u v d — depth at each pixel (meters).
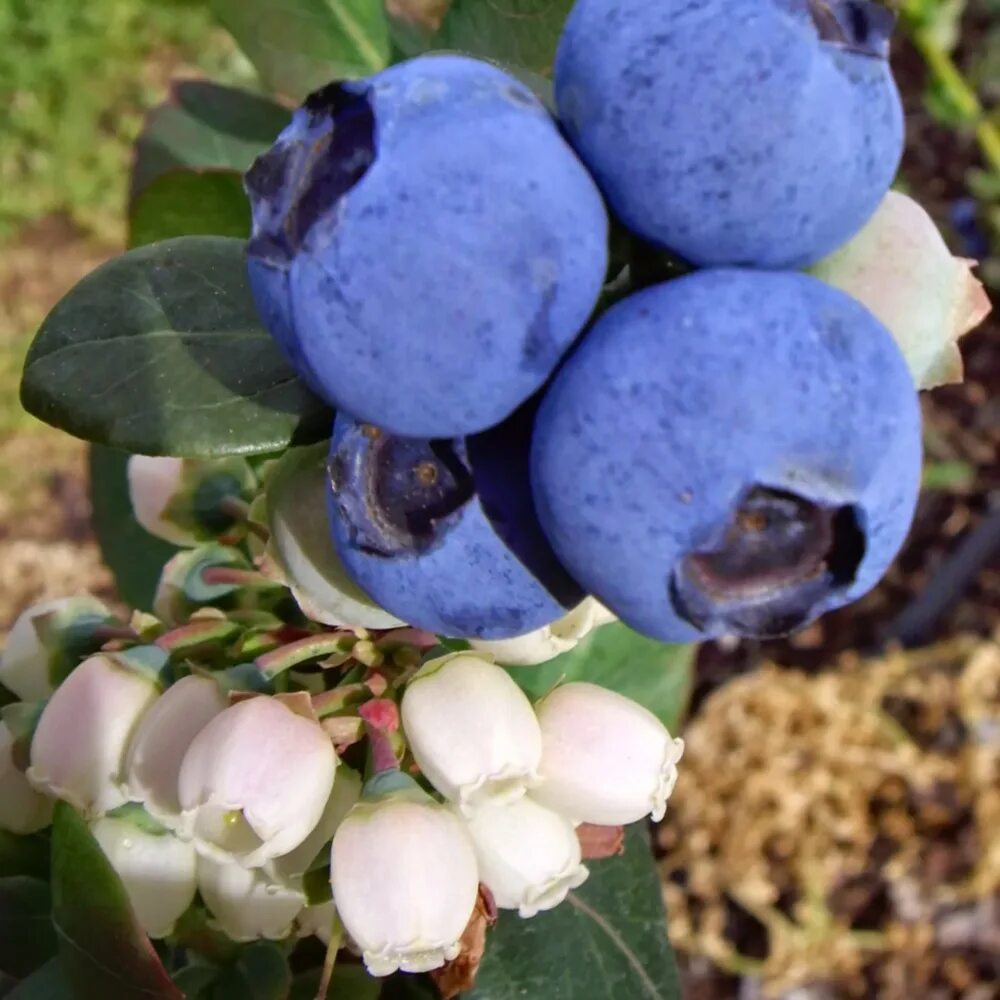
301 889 0.06
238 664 0.06
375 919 0.05
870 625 0.17
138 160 0.09
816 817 0.15
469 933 0.06
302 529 0.05
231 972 0.06
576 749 0.06
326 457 0.05
